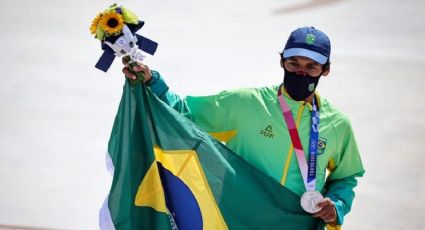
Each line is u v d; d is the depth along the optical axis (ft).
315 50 54.08
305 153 56.03
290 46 54.60
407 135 125.90
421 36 191.83
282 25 200.13
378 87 151.12
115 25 51.29
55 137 118.93
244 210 55.67
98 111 132.46
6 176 103.40
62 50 171.22
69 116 129.08
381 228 94.12
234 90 57.11
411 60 171.32
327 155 56.70
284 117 55.98
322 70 55.77
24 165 107.55
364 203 100.53
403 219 96.63
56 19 199.72
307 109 56.54
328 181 59.57
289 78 55.26
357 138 123.54
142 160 54.39
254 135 55.98
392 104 141.38
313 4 221.25
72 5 216.74
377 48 179.93
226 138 57.41
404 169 111.86
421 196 103.35
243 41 184.03
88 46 176.14
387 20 205.26
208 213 55.36
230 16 208.44
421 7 221.46
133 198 53.93
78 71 155.84
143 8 213.66
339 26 197.98
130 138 54.03
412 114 136.87
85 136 120.26
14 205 94.73
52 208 94.73
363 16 208.33
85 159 110.93
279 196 55.77
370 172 110.32
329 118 56.85
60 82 148.05
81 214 93.71
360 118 133.18
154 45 53.42
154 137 55.16
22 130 121.19
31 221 90.74
